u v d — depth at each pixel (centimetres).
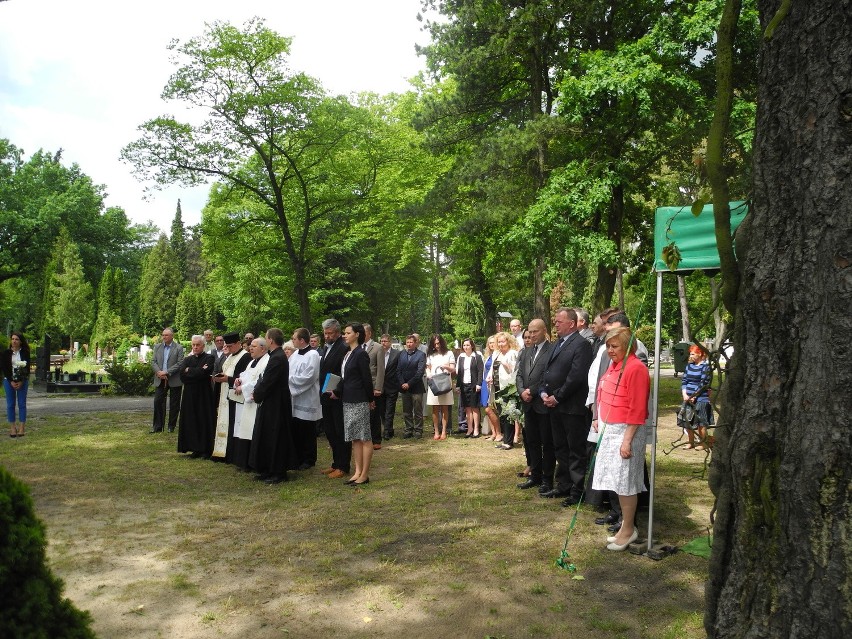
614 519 563
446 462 875
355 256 3766
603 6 1517
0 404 1678
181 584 420
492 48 1628
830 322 195
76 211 5266
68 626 210
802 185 206
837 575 188
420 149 2084
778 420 209
